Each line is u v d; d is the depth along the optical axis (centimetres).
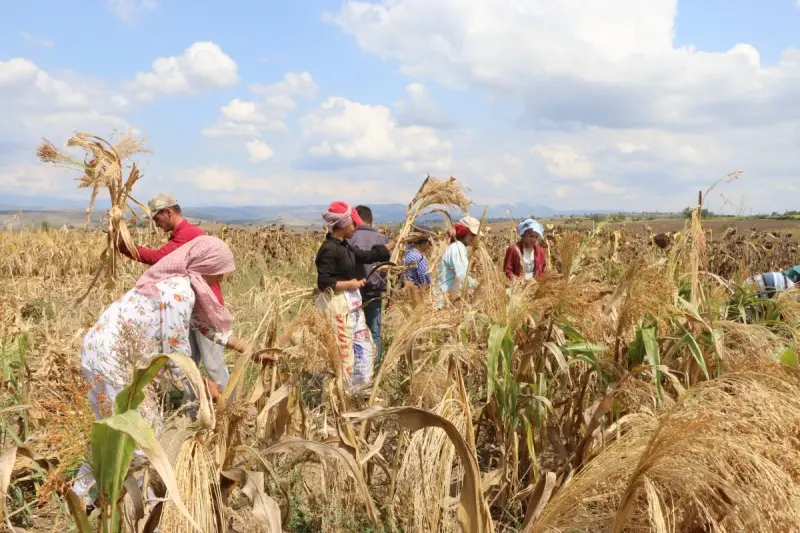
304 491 400
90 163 434
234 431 292
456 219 673
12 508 360
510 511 390
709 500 239
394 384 517
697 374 427
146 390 279
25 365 453
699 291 462
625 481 259
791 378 295
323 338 346
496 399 410
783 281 595
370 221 784
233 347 429
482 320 420
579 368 480
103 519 225
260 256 1334
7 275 1252
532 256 685
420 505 314
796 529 204
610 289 406
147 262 486
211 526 250
